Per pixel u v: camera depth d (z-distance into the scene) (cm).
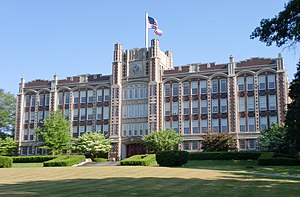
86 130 7981
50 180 3247
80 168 4606
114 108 7725
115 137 7594
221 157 6212
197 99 7225
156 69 7531
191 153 6366
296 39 2716
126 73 7812
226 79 7088
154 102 7444
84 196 2131
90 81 8138
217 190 2422
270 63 6831
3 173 4166
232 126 6881
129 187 2614
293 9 2614
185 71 7406
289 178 3438
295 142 4809
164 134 6681
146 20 7681
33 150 8262
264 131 6159
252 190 2414
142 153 7475
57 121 7406
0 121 9819
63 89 8300
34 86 8550
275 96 6719
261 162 5141
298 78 4884
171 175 3594
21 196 2120
